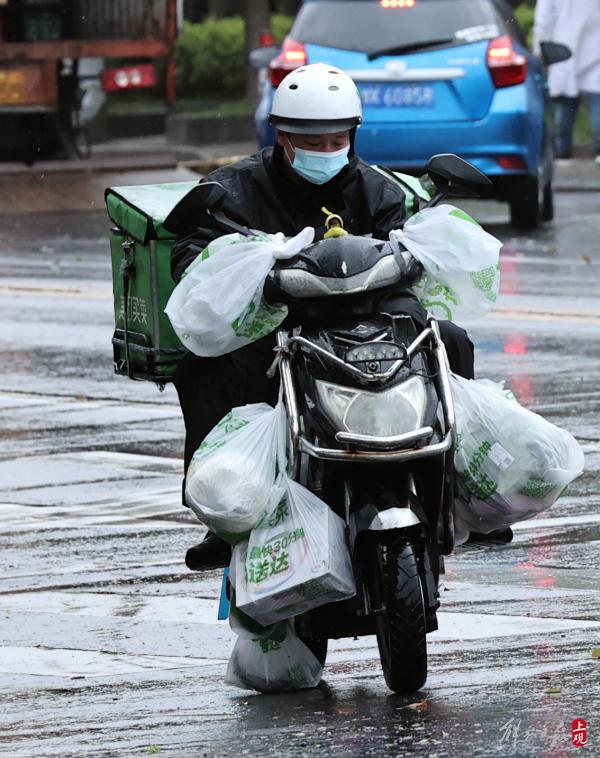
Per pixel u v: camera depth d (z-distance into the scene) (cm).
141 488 2288
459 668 1494
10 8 5831
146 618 1742
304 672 1466
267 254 1385
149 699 1466
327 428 1345
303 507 1359
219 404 1461
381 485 1356
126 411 2753
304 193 1470
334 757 1233
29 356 3180
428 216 1418
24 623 1734
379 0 4347
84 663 1598
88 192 5566
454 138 4266
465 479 1451
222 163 6106
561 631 1616
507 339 3194
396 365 1339
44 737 1350
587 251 4266
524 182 4416
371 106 4278
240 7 10106
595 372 2900
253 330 1410
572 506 2133
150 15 6059
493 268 1420
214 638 1670
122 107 6912
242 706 1429
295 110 1421
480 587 1797
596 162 6128
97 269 4156
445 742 1251
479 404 1441
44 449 2505
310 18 4400
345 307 1383
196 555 1464
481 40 4288
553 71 6153
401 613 1321
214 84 8556
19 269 4156
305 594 1345
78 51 5891
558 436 1458
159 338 1605
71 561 1958
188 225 1432
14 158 5900
